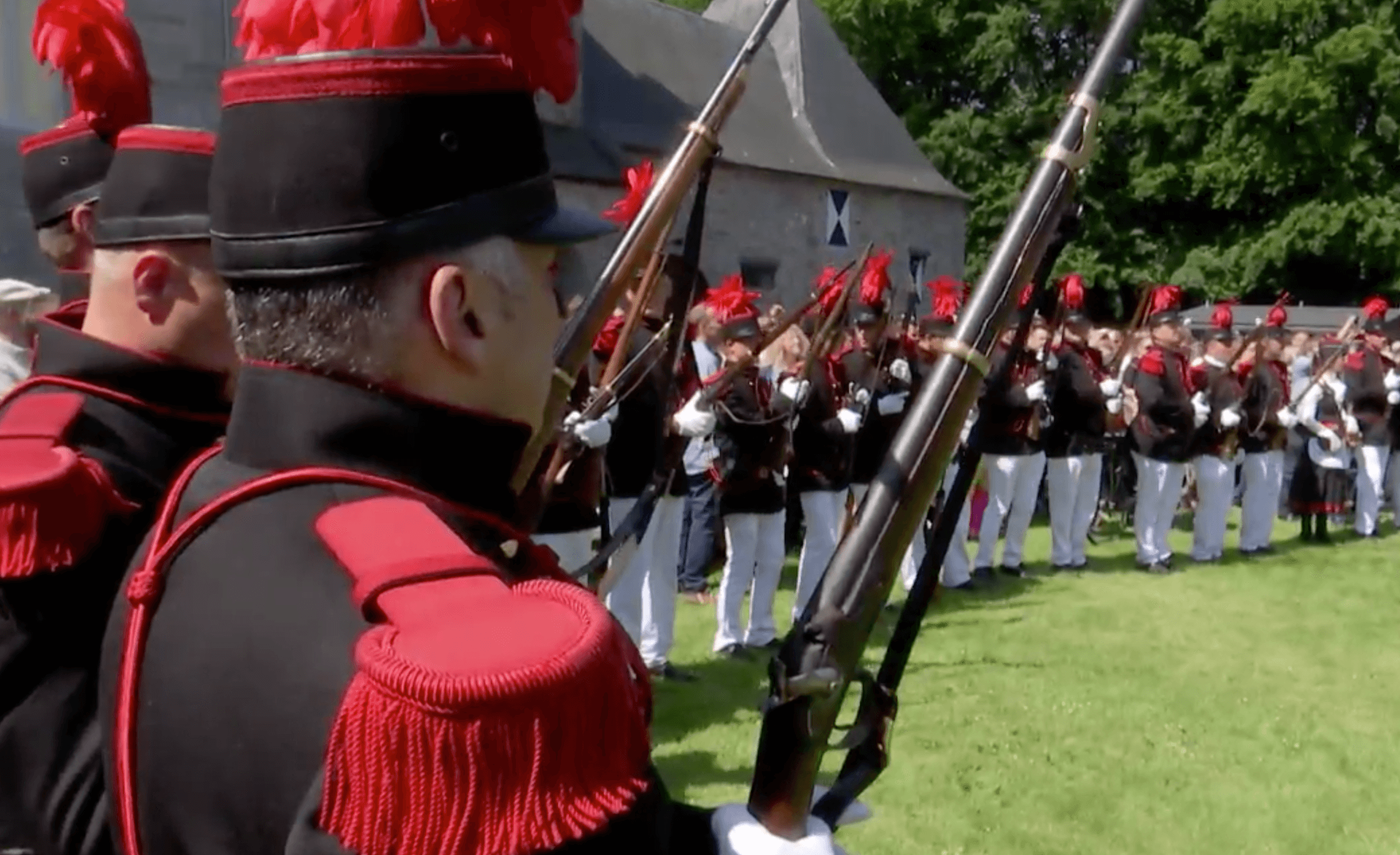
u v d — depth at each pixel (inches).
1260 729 217.6
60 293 76.4
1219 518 378.3
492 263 39.4
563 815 31.2
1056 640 275.7
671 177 78.7
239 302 40.3
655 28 871.7
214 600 37.9
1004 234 53.4
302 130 38.1
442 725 30.7
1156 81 977.5
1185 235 1013.8
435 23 40.3
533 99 41.7
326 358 39.1
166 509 43.0
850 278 287.3
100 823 48.6
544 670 31.4
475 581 35.5
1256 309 781.9
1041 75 1067.9
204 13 236.2
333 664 34.3
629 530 127.3
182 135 62.2
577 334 74.5
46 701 49.4
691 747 201.5
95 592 51.0
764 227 852.0
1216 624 294.5
